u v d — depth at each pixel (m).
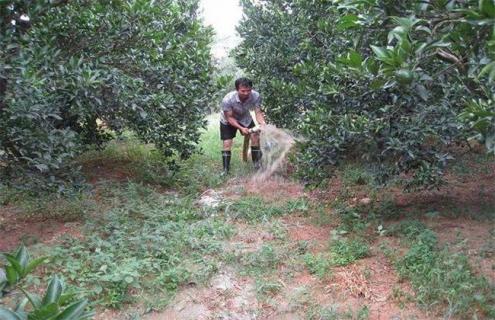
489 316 3.39
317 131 4.91
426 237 4.43
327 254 4.43
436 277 3.76
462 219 5.05
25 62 3.75
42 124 4.12
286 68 7.32
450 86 4.29
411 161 4.85
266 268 4.21
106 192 5.99
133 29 5.64
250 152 7.61
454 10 2.06
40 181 4.28
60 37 5.48
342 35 5.56
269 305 3.70
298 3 6.94
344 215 5.22
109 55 5.81
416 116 4.65
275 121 7.22
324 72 5.20
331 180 6.55
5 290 1.58
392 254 4.28
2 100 3.80
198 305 3.72
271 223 5.17
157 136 6.46
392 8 2.40
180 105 6.45
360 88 4.79
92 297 3.68
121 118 6.10
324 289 3.89
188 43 6.73
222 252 4.44
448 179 6.29
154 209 5.39
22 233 4.89
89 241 4.55
